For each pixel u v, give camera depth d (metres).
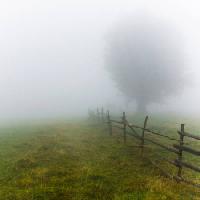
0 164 13.29
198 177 10.78
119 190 9.13
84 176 10.81
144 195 8.52
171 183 9.85
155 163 12.43
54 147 17.34
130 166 12.48
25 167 12.59
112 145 17.83
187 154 15.19
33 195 8.84
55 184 9.97
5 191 9.34
